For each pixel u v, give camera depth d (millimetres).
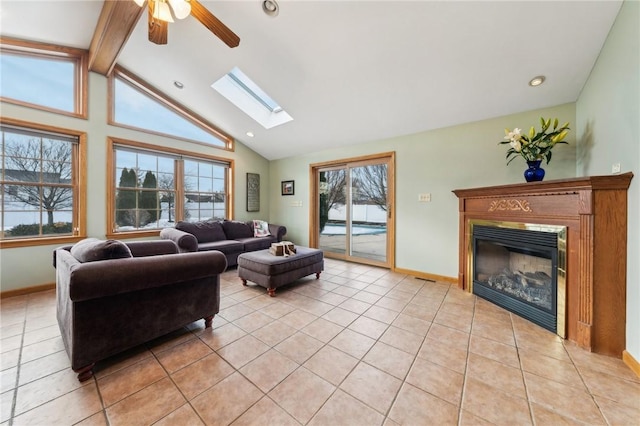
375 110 3275
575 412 1231
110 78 3432
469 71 2416
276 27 2334
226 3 2201
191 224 4055
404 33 2146
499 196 2527
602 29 1856
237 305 2543
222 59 2928
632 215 1619
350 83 2871
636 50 1542
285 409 1246
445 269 3354
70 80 3182
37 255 2893
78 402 1286
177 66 3258
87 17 2643
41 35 2803
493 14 1873
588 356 1695
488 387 1400
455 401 1300
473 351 1748
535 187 2117
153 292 1733
